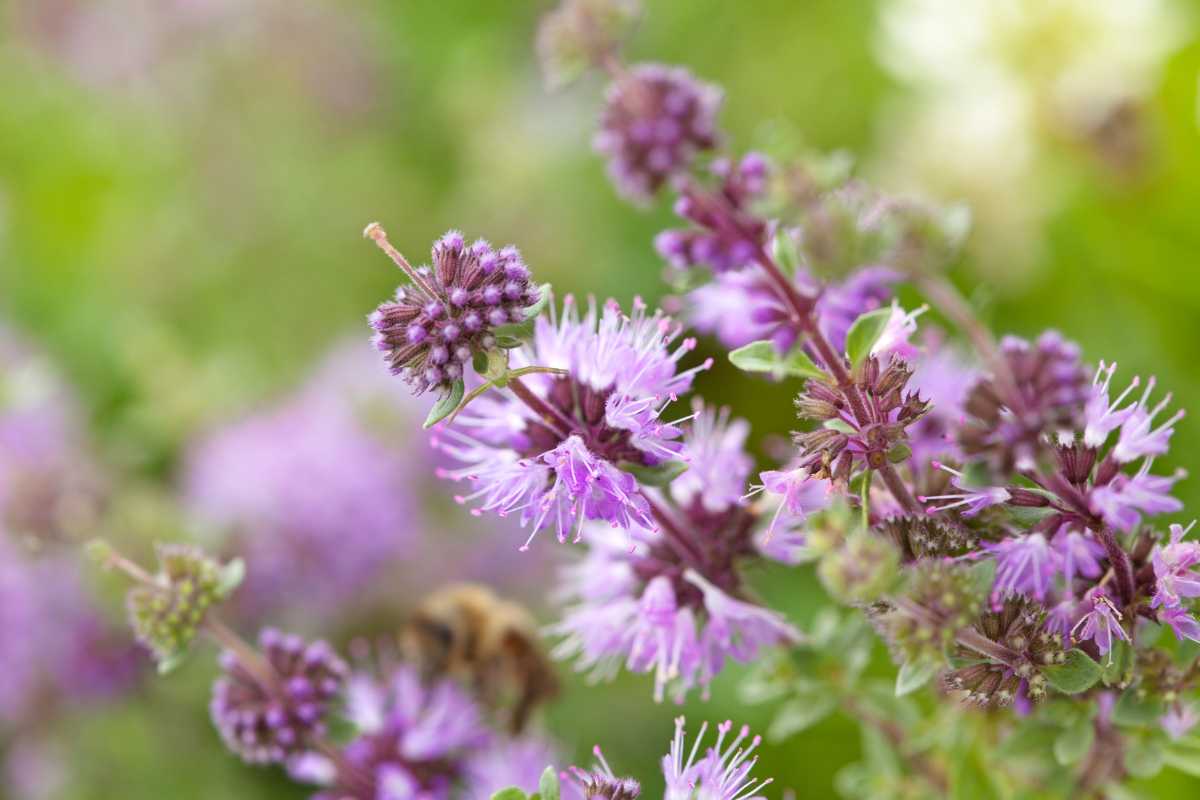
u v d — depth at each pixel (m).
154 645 0.26
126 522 0.33
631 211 0.37
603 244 0.37
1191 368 0.34
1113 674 0.23
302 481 0.34
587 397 0.24
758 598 0.25
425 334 0.23
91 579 0.33
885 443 0.23
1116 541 0.23
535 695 0.29
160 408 0.36
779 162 0.26
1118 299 0.35
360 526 0.34
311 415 0.36
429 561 0.35
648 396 0.24
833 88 0.38
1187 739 0.25
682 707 0.33
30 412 0.35
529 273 0.23
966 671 0.23
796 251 0.25
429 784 0.27
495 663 0.29
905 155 0.36
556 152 0.38
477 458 0.24
